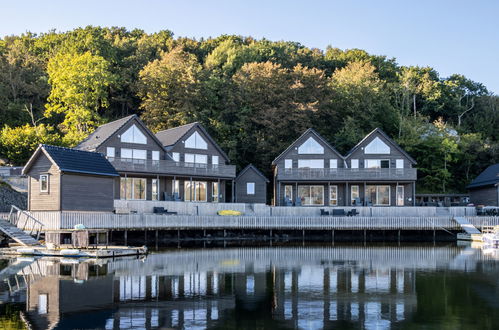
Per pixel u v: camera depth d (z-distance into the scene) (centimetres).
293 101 6744
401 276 2786
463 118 8788
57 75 6850
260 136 6694
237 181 6094
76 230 3778
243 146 6800
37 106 7581
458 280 2673
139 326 1791
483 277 2764
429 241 4975
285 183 5959
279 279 2667
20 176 5188
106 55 8056
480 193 6141
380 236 5222
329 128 7144
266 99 6944
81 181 4172
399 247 4369
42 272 2792
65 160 4084
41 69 7994
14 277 2636
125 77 7756
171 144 5672
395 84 7969
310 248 4247
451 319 1916
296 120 6562
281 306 2086
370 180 5744
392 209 5362
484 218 5025
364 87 7219
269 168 6806
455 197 6581
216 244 4562
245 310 2020
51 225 3819
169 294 2278
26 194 5016
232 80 7431
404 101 8050
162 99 6875
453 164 7231
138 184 5353
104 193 4359
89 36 7950
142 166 5209
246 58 8381
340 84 7469
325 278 2711
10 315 1900
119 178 5188
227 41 9119
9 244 3900
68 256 3434
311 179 5794
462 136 7538
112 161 5028
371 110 7069
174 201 5234
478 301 2197
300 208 5356
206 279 2650
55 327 1761
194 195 5759
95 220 4006
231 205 5400
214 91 7356
